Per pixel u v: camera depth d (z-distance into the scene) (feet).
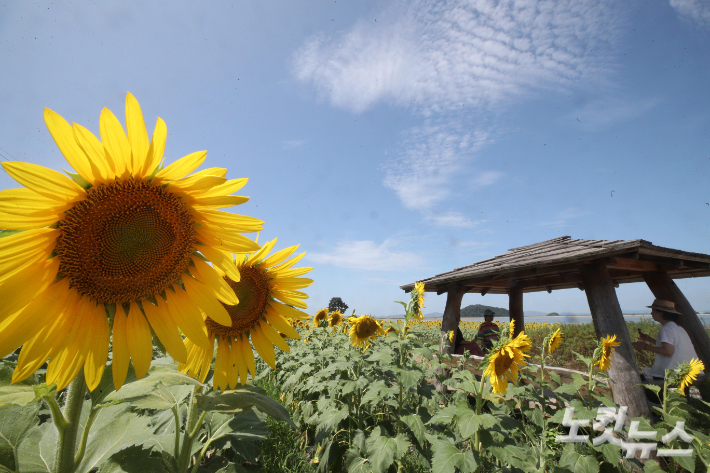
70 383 4.39
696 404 16.16
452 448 9.94
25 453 4.86
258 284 6.94
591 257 17.11
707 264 20.07
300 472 12.67
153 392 6.17
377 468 10.34
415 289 13.30
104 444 5.27
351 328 16.87
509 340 10.59
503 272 21.40
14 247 3.91
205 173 4.78
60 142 4.00
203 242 5.16
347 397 15.24
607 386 15.34
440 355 13.91
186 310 4.98
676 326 19.06
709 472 12.09
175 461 6.45
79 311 4.39
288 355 24.62
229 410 5.23
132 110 4.27
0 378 4.34
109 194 4.40
